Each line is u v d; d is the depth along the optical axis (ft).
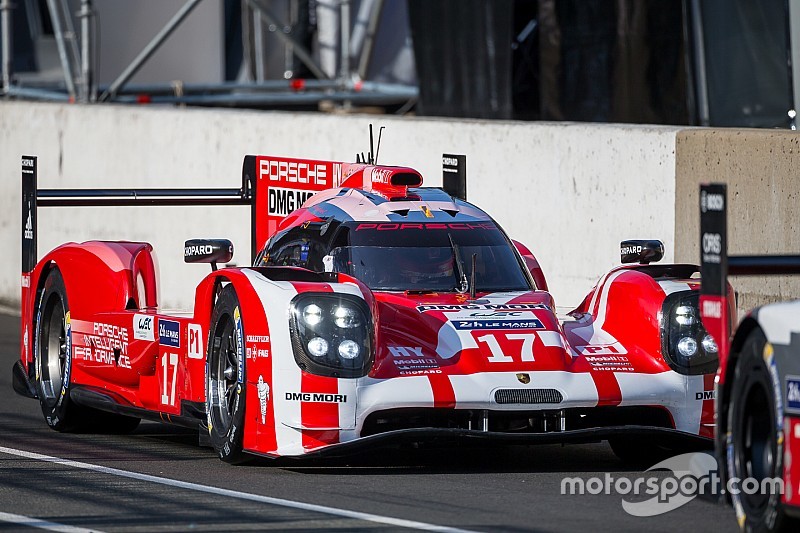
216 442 73.36
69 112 156.46
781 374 49.08
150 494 63.93
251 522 56.95
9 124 163.73
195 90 205.67
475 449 79.66
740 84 124.47
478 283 77.25
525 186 111.86
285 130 134.72
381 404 66.39
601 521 56.95
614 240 103.71
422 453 77.87
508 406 66.69
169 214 145.48
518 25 155.63
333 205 82.64
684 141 97.55
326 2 208.74
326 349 66.90
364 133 127.24
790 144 88.99
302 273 71.51
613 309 74.64
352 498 62.39
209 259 78.43
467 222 80.38
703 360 70.49
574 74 137.28
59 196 95.91
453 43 151.23
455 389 66.74
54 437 87.15
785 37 120.16
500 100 146.61
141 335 82.12
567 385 67.92
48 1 188.34
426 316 71.82
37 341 94.32
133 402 84.58
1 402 102.01
